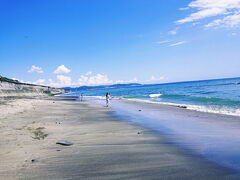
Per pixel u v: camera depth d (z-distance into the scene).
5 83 59.97
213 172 4.48
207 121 11.73
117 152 6.05
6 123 10.10
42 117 13.40
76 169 4.61
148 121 12.51
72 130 9.61
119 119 13.52
